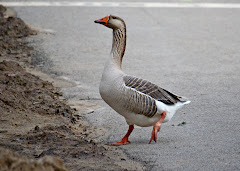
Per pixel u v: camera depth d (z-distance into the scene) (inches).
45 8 1194.0
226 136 422.9
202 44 877.2
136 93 390.6
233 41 904.3
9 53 793.6
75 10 1176.8
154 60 764.6
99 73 686.5
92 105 542.9
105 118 495.8
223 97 568.7
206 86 619.8
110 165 338.6
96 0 1333.7
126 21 1055.0
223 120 477.1
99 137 433.4
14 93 530.6
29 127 442.6
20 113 477.4
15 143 386.0
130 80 398.0
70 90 600.4
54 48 836.0
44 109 502.3
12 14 1104.2
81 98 568.1
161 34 951.0
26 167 260.2
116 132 448.8
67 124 469.7
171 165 347.6
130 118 404.5
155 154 374.6
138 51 821.9
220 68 719.1
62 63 739.4
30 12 1138.0
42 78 653.9
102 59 772.0
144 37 924.6
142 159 362.6
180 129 450.3
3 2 1261.1
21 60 753.0
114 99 400.2
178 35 944.3
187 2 1328.7
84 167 328.8
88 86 621.3
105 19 418.9
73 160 345.1
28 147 377.1
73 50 826.2
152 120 406.9
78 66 724.0
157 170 337.1
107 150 386.0
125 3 1286.9
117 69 410.9
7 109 477.7
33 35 927.0
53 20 1061.8
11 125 443.8
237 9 1230.3
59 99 560.7
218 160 357.4
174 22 1063.0
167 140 415.8
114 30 421.7
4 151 267.4
